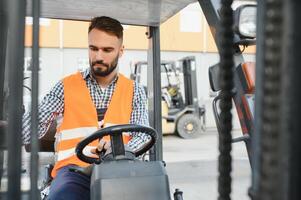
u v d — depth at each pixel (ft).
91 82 6.17
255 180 1.83
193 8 38.34
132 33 35.53
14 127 2.25
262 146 1.55
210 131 35.60
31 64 2.36
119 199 4.61
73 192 5.28
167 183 4.88
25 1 2.26
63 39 35.40
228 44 1.99
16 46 2.24
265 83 1.53
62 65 35.45
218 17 4.52
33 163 2.34
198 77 38.83
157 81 7.20
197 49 38.88
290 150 1.64
